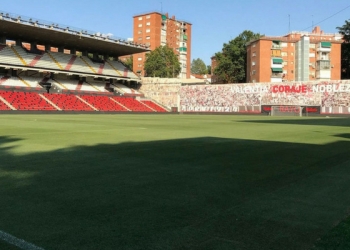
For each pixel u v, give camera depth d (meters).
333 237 3.47
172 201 4.75
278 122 28.14
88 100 56.34
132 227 3.73
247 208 4.45
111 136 13.90
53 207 4.44
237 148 10.37
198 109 65.25
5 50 51.94
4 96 46.31
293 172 6.84
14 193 5.11
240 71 80.94
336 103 53.44
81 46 61.94
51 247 3.21
